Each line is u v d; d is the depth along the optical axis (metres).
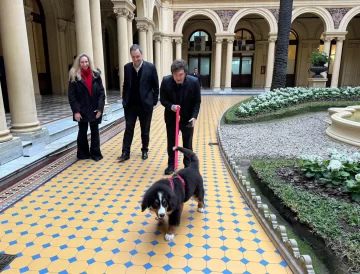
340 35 19.03
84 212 3.19
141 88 4.63
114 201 3.46
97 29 8.18
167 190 2.41
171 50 20.17
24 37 4.77
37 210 3.23
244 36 24.31
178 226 2.89
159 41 18.06
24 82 4.82
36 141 4.98
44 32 13.45
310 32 23.73
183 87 3.97
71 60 14.89
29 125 4.94
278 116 9.07
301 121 8.73
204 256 2.46
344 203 3.11
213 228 2.90
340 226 2.67
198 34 24.64
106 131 7.32
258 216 3.07
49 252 2.48
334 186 3.56
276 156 5.52
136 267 2.31
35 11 12.77
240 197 3.64
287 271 2.28
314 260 2.43
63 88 14.33
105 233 2.79
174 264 2.35
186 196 2.75
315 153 5.63
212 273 2.25
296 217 2.92
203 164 4.95
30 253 2.47
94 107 4.81
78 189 3.80
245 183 3.75
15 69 4.71
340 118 6.79
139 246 2.59
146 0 13.48
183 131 4.27
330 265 2.30
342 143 6.34
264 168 4.39
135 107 4.87
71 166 4.72
